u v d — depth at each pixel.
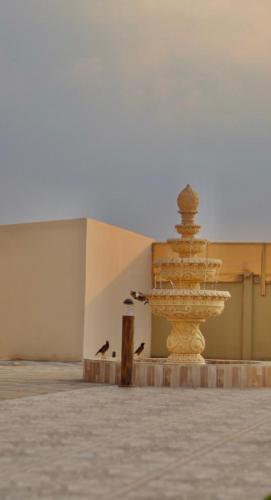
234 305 24.80
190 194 16.83
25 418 10.12
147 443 8.45
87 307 21.98
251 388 14.91
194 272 16.25
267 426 9.86
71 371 18.58
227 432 9.30
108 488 6.39
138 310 24.61
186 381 14.88
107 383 15.26
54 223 22.45
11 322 22.84
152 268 25.64
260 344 24.50
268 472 7.09
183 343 16.19
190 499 6.09
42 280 22.50
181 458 7.65
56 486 6.44
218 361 17.59
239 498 6.14
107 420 10.07
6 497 6.07
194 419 10.34
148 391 13.85
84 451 7.93
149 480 6.69
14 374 17.44
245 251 24.78
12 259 22.97
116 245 23.52
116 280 23.47
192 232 16.78
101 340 22.72
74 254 22.11
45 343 22.31
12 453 7.77
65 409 11.07
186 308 15.82
